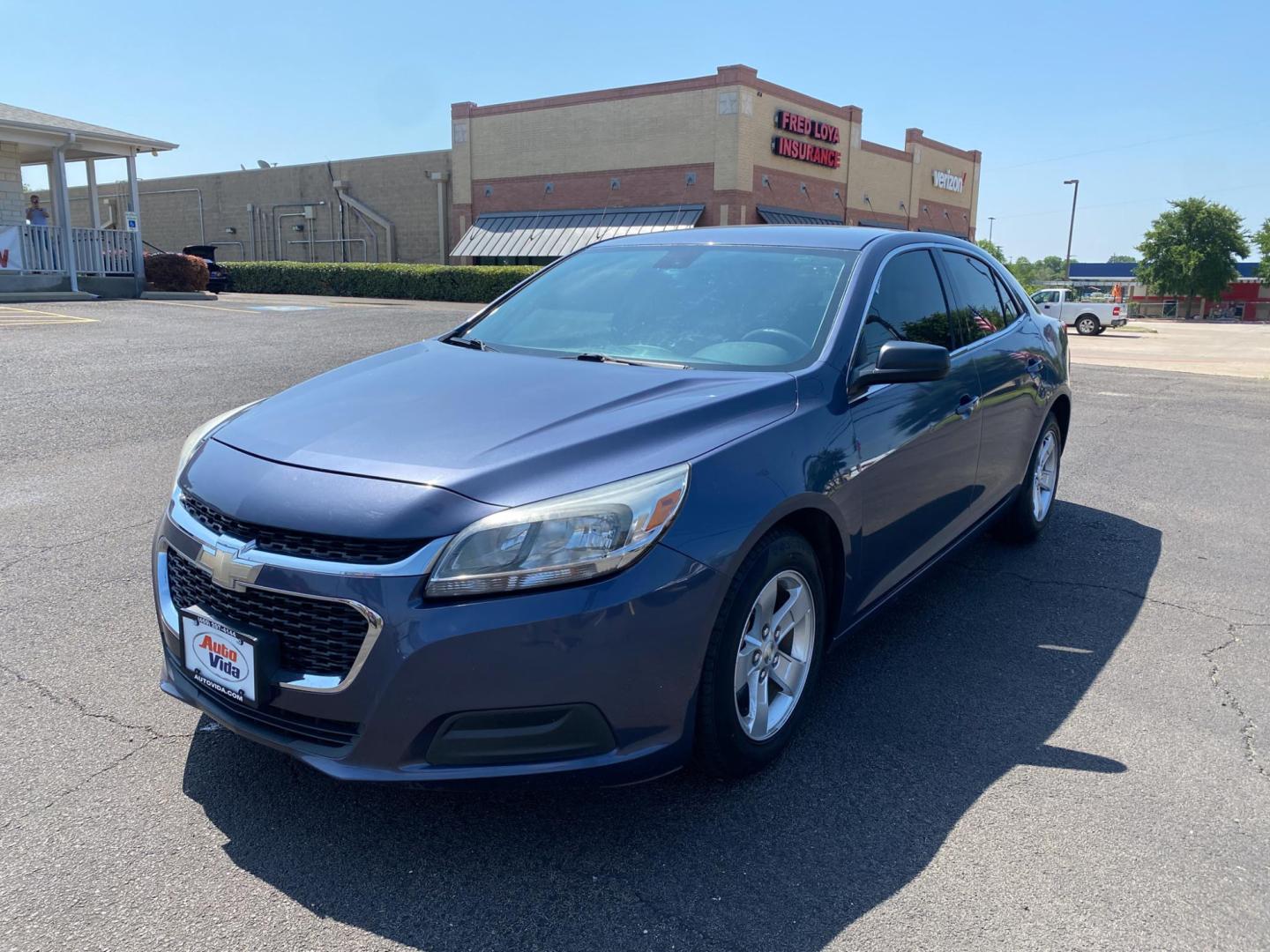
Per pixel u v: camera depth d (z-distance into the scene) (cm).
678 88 3222
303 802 285
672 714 258
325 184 4244
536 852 263
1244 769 311
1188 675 382
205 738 320
